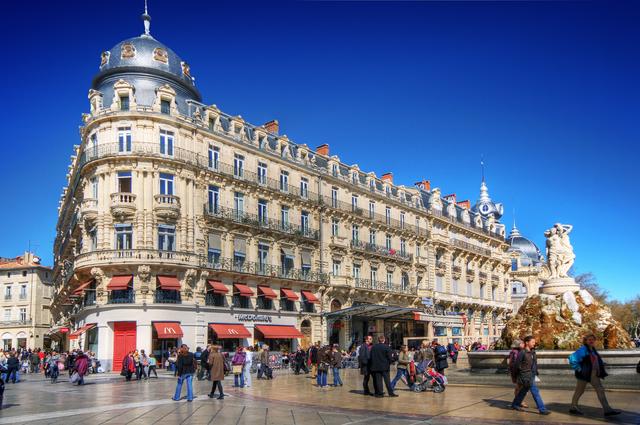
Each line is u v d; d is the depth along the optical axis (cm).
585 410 1492
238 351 2594
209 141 4675
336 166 5997
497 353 2489
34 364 4659
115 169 4272
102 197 4272
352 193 6062
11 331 8506
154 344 4156
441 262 7244
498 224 9344
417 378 2167
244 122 5078
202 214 4509
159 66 4606
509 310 8781
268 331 4809
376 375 1972
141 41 4659
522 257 10844
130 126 4322
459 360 4834
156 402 1964
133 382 3086
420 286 6812
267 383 2758
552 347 2517
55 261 7631
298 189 5425
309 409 1684
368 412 1579
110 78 4550
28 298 8594
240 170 4900
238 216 4772
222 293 4538
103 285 4166
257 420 1489
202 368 3139
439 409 1598
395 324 6344
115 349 4112
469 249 7806
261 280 4872
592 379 1402
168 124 4412
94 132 4431
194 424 1449
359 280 5844
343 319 5647
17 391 2592
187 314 4281
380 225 6284
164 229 4300
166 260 4172
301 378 3134
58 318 7119
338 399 1931
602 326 2530
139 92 4459
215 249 4594
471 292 7869
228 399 2023
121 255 4119
